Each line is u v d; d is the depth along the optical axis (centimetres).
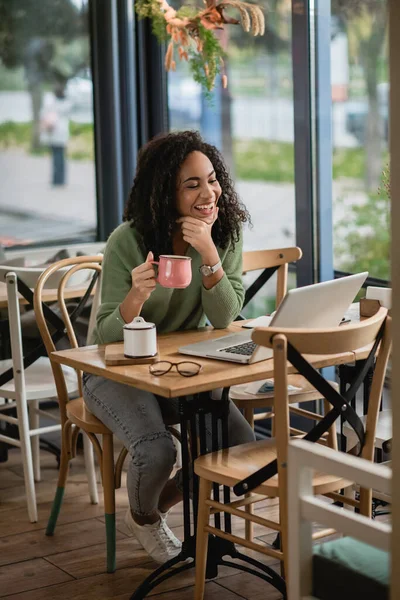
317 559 204
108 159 516
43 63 494
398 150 175
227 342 291
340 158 383
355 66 371
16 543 339
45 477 408
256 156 424
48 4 492
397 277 178
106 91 508
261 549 259
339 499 275
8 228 494
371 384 295
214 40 415
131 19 496
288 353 241
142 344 275
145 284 291
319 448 200
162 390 248
